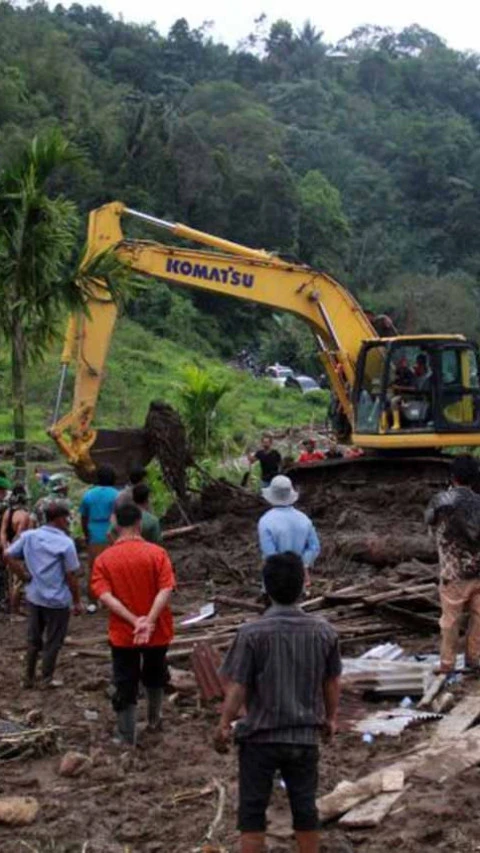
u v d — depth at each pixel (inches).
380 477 733.9
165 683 347.9
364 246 3750.0
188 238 748.6
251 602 502.3
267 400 2165.4
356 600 470.3
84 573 560.4
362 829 268.2
